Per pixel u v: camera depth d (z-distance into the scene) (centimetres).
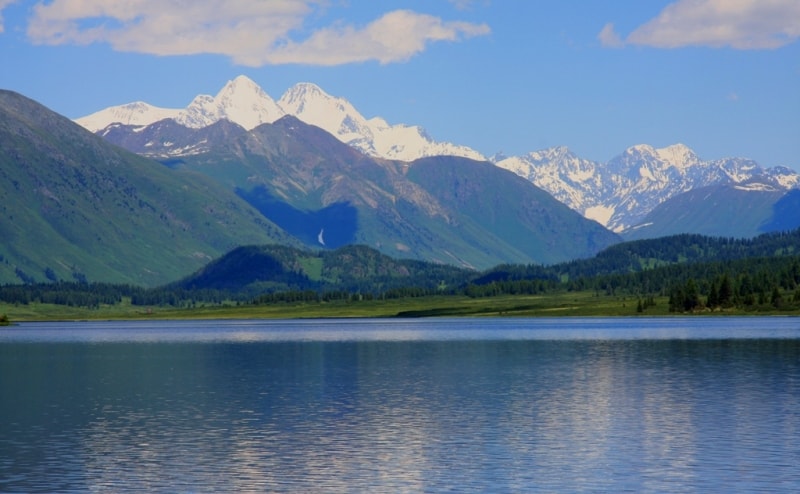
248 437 9669
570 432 9756
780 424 10069
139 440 9556
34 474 8069
